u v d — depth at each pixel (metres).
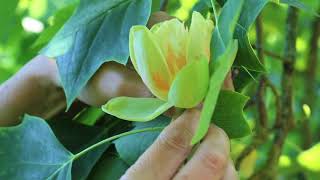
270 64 0.97
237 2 0.32
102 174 0.45
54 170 0.43
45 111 0.50
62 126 0.49
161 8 0.57
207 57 0.34
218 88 0.31
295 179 0.85
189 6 0.69
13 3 0.67
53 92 0.49
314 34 0.88
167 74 0.35
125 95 0.43
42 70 0.48
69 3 0.56
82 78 0.43
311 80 0.90
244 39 0.37
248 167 0.65
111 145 0.46
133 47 0.36
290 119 0.64
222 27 0.34
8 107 0.49
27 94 0.49
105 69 0.44
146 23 0.42
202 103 0.36
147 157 0.36
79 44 0.44
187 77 0.33
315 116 0.99
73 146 0.47
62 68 0.44
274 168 0.62
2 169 0.43
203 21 0.34
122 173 0.44
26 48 0.86
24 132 0.44
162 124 0.42
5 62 0.92
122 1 0.44
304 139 0.83
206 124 0.31
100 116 0.51
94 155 0.45
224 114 0.36
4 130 0.44
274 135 0.63
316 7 0.82
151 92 0.38
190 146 0.36
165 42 0.35
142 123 0.43
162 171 0.36
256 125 0.63
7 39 0.83
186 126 0.36
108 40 0.43
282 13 0.87
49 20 0.66
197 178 0.35
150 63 0.34
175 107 0.37
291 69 0.65
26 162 0.43
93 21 0.44
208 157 0.35
